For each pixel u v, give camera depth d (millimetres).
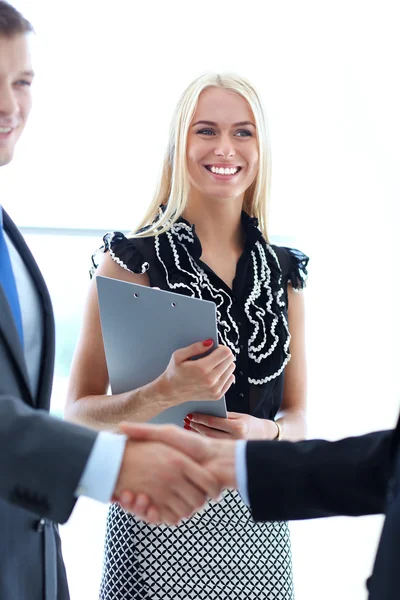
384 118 4129
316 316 4273
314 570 3443
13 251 1546
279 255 2186
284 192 4238
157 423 1935
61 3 3951
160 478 1451
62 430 1361
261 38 4082
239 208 2150
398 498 1118
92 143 4051
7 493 1354
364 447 1504
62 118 4031
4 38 1415
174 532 1891
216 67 4059
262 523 1938
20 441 1340
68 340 4203
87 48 3990
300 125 4188
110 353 1863
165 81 4027
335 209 4234
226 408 1946
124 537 1918
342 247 4250
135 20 3990
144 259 2025
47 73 3994
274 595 1938
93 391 2039
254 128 2068
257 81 4125
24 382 1401
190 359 1779
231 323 2008
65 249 4152
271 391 2041
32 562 1411
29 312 1520
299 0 4059
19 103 1457
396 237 4191
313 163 4219
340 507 1487
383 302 4219
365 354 4242
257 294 2057
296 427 2061
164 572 1887
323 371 4262
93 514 3861
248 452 1525
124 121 4043
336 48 4102
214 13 4023
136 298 1735
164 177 2148
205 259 2092
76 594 3178
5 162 1480
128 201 4082
